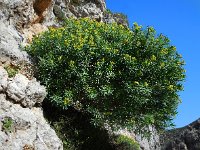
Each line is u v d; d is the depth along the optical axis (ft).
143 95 40.04
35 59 40.24
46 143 32.24
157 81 41.88
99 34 42.63
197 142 117.39
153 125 49.16
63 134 38.88
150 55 42.14
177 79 43.19
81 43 38.99
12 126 29.96
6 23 40.73
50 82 38.47
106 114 41.37
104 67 39.42
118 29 44.42
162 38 43.32
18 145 29.45
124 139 52.29
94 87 38.88
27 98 33.27
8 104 30.99
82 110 44.86
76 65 38.91
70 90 38.93
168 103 44.01
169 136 123.65
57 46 39.14
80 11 69.00
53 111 41.04
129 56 39.99
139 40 42.24
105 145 45.96
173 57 43.32
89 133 43.01
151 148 72.59
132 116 42.16
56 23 57.36
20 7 44.34
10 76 33.01
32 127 31.83
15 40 38.99
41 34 43.91
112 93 40.37
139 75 40.27
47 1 50.67
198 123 121.39
